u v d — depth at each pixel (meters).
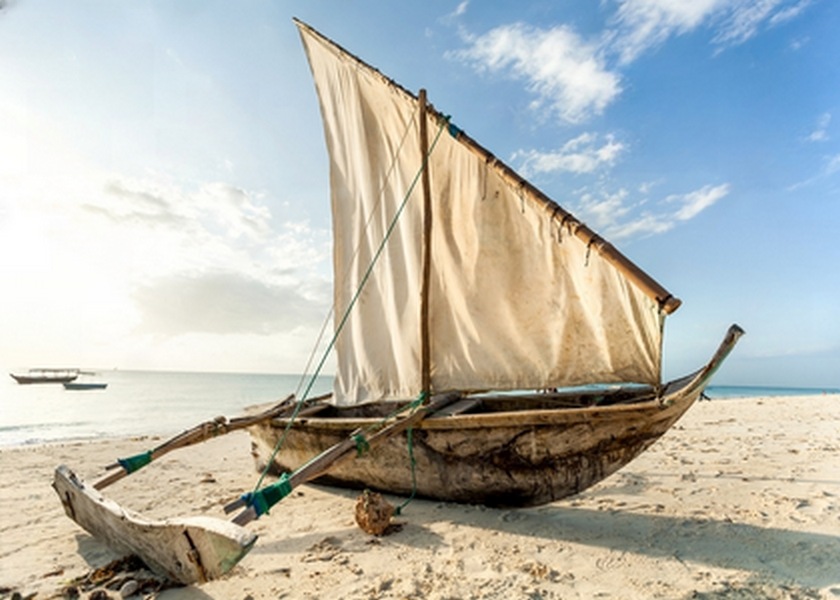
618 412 4.00
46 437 16.20
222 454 9.99
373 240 6.94
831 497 4.77
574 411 4.16
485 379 5.36
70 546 4.22
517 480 4.60
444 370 5.68
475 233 5.46
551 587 3.09
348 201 7.55
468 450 4.76
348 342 7.14
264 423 6.56
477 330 5.43
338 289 7.50
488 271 5.35
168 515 5.15
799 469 6.08
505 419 4.45
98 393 50.34
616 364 4.33
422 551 3.82
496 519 4.58
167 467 8.27
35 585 3.36
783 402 20.23
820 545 3.58
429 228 5.90
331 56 7.79
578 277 4.55
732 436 9.36
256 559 3.77
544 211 4.72
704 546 3.72
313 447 6.03
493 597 2.95
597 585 3.11
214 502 5.61
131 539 3.53
